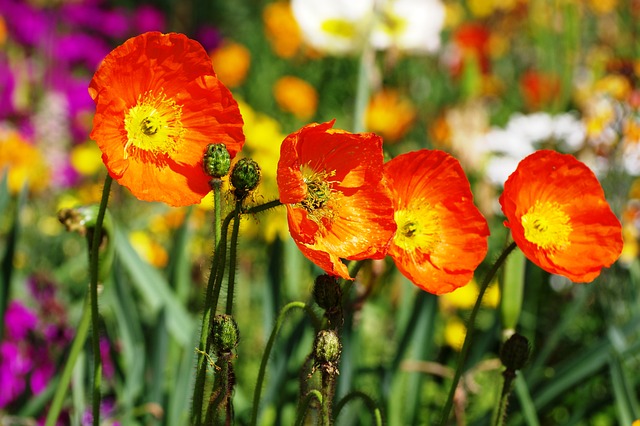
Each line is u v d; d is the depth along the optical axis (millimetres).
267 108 3445
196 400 1107
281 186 1082
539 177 1127
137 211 2162
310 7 2445
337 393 1402
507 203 1105
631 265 1879
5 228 2049
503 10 3670
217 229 1095
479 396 1640
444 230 1134
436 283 1125
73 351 1236
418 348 1505
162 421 1398
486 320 1919
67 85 3039
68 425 1450
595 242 1128
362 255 1108
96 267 1132
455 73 3006
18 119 2451
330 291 1108
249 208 1100
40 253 2096
